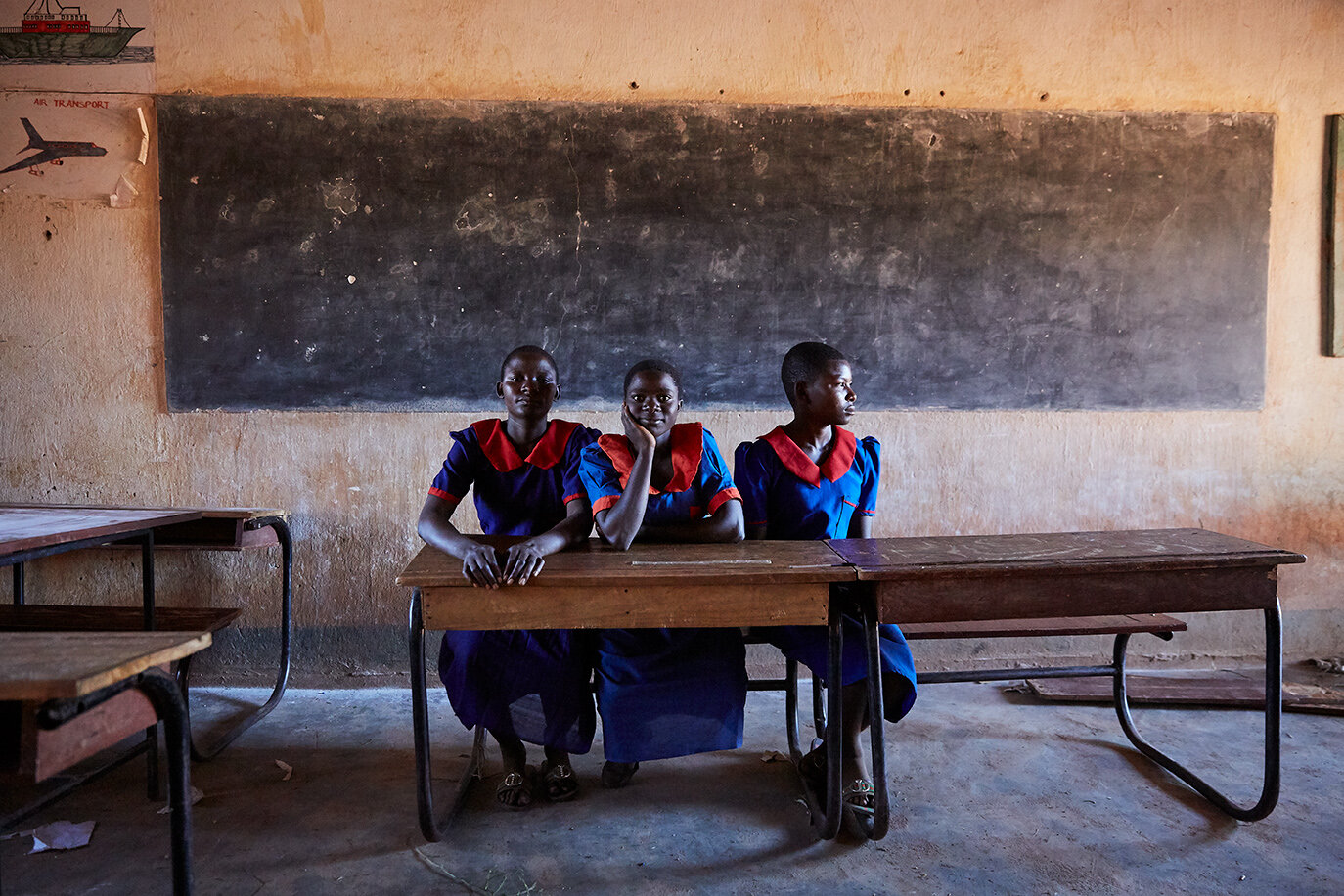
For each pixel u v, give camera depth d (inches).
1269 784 72.6
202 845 71.3
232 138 105.6
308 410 108.2
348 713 102.1
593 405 110.4
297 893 64.5
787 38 109.9
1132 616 91.4
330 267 107.1
